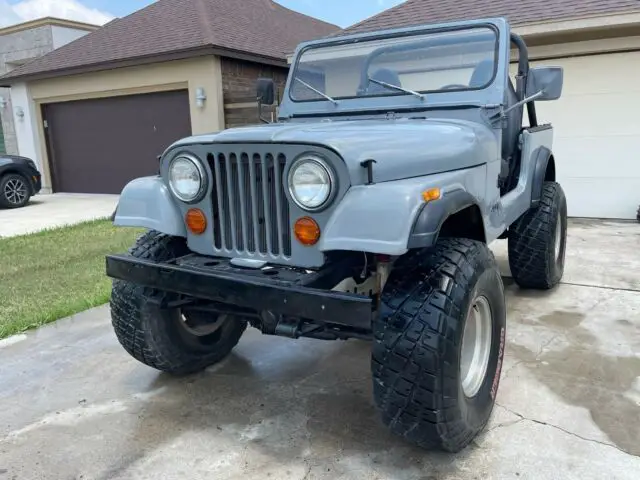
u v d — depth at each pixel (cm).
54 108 1232
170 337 288
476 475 213
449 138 253
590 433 238
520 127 381
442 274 205
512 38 356
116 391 293
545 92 307
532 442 232
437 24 333
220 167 231
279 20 1389
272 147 214
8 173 1020
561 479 208
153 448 239
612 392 273
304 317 200
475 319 234
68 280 506
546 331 354
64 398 287
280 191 218
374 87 341
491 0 853
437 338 195
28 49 1620
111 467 227
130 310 277
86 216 912
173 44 1030
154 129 1104
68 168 1255
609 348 326
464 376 230
